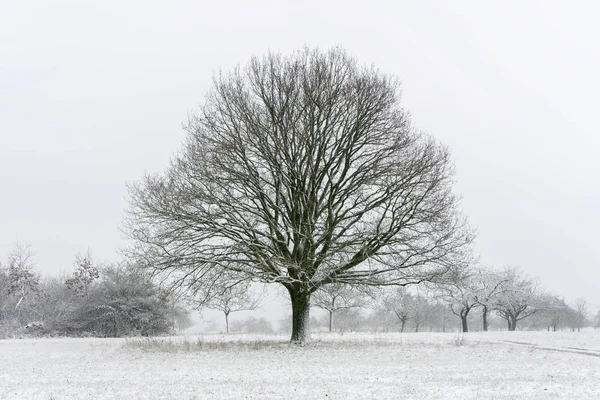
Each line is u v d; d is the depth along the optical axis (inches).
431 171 964.6
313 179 956.6
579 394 471.5
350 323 3058.6
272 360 757.9
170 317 1633.9
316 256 952.9
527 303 2518.5
